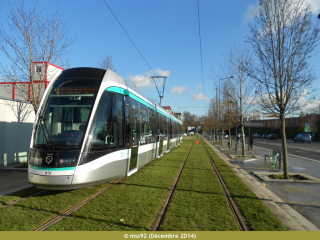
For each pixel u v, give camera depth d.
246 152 23.05
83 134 6.44
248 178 9.96
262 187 8.34
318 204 6.53
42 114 6.77
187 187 7.85
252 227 4.75
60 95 6.96
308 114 56.72
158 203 6.09
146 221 4.91
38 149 6.26
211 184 8.30
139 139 9.87
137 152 9.45
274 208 6.02
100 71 7.65
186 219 5.08
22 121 12.60
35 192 7.04
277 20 9.39
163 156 16.98
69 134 6.46
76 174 6.05
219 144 36.25
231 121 21.22
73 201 6.08
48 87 7.18
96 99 6.89
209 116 44.38
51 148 6.20
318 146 33.00
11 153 11.84
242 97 17.92
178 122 30.80
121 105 8.06
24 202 6.02
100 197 6.51
